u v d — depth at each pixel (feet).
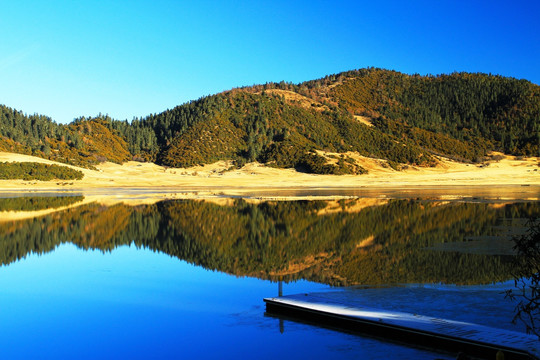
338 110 624.18
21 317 49.65
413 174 432.25
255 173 402.11
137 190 276.21
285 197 219.41
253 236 106.01
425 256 77.97
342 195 226.99
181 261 79.20
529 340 37.81
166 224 127.54
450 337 38.86
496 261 72.33
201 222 130.82
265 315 49.44
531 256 33.68
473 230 106.42
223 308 52.13
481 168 476.13
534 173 411.75
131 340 42.98
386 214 144.25
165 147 511.40
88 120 568.82
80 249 92.27
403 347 39.88
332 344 40.96
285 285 61.21
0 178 299.58
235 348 40.78
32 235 109.91
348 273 67.00
